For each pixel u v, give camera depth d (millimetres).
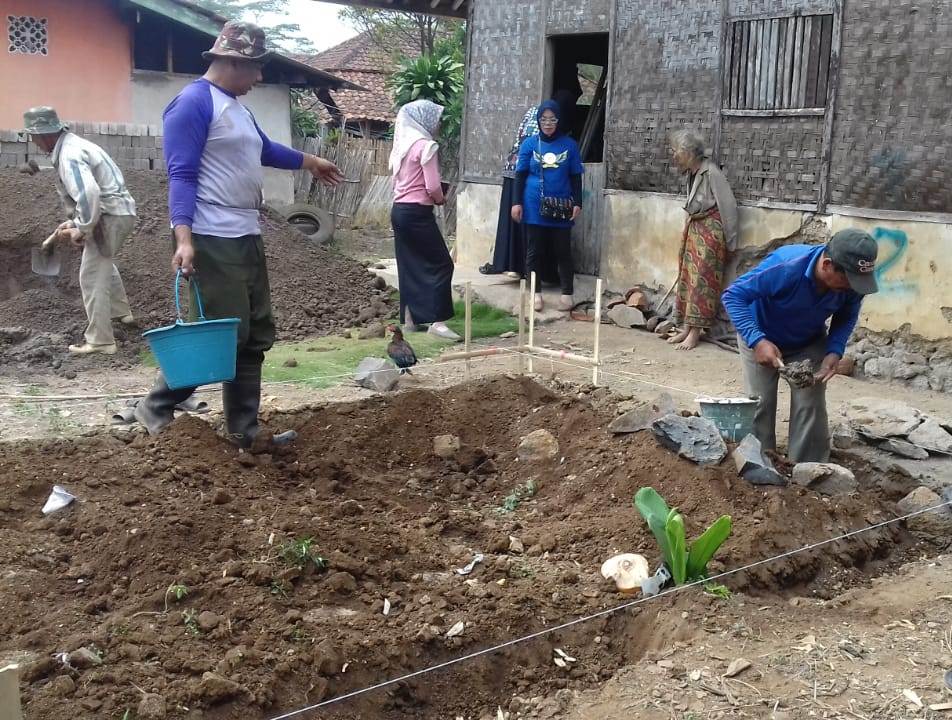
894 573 4828
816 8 8609
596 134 12398
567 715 3508
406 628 3867
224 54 5359
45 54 16797
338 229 21188
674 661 3709
